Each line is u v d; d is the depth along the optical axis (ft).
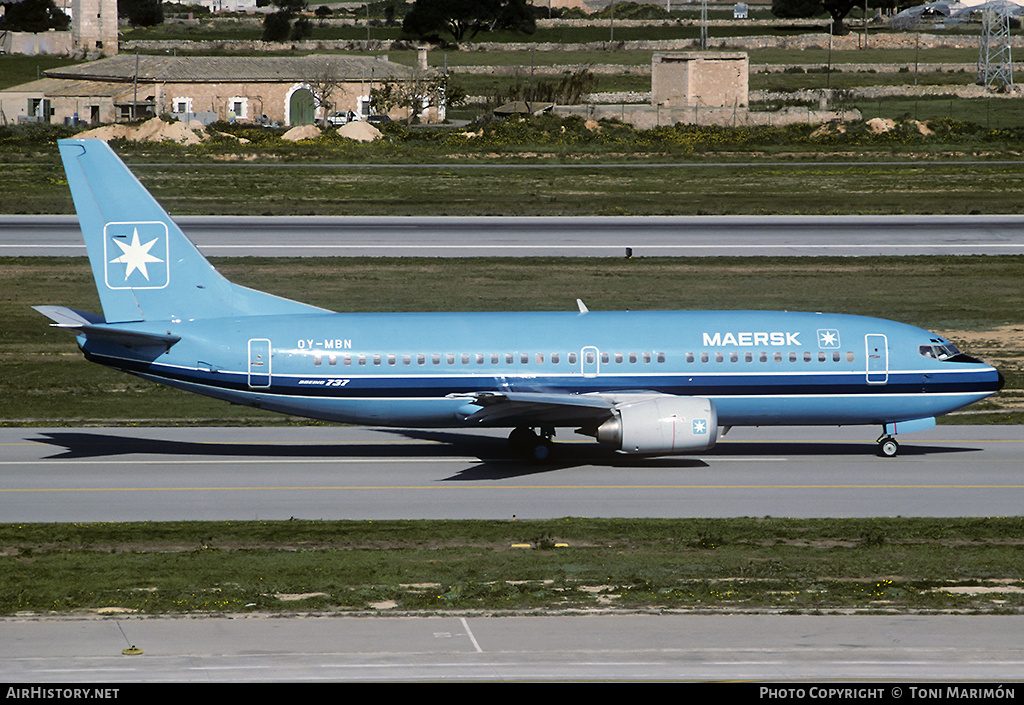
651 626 326.44
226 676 288.92
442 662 299.17
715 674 292.61
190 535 432.25
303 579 372.17
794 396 547.08
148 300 538.06
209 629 321.93
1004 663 301.43
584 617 333.62
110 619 329.93
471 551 411.34
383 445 591.78
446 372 535.19
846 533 436.76
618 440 516.32
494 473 535.19
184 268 540.52
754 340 546.67
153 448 579.89
